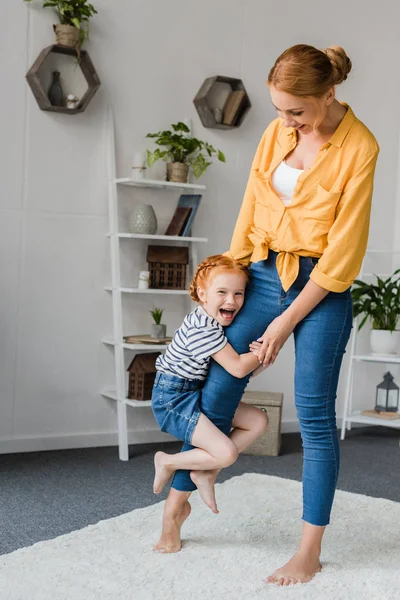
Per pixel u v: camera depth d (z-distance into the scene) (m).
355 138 2.05
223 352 2.18
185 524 2.60
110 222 3.86
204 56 4.16
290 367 4.53
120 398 3.73
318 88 1.91
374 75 4.71
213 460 2.20
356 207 2.04
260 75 4.34
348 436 4.46
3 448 3.70
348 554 2.36
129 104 3.96
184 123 4.12
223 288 2.18
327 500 2.16
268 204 2.16
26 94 3.69
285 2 4.38
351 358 4.47
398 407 4.61
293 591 2.05
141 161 3.89
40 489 3.07
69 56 3.80
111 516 2.74
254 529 2.57
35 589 2.02
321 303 2.13
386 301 4.41
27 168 3.71
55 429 3.85
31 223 3.74
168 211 4.11
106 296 3.95
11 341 3.72
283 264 2.13
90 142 3.87
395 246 4.84
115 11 3.89
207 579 2.12
